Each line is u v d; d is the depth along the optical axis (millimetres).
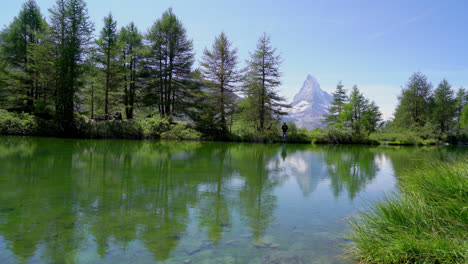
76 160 8680
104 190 5082
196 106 27312
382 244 2559
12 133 18453
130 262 2410
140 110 29641
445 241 2387
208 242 2943
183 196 4930
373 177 7543
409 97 43688
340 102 43906
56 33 21141
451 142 39500
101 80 24172
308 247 2865
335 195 5344
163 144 17500
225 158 11133
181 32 27000
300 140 27969
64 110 20688
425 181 4062
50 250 2602
